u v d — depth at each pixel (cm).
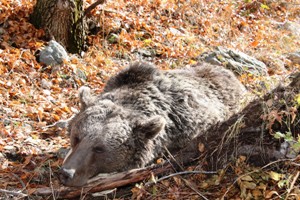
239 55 404
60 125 301
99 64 389
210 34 486
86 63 388
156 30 455
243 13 578
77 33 401
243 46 472
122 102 245
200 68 299
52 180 252
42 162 264
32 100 328
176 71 288
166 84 260
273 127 225
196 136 245
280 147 220
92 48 406
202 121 262
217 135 232
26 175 252
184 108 257
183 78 275
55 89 348
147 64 266
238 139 227
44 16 394
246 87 353
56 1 388
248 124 229
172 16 493
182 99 259
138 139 234
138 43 427
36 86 344
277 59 429
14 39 382
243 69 385
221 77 298
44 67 366
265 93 248
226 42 478
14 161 268
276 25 569
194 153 233
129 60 406
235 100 295
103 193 230
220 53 402
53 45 374
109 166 229
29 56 364
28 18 408
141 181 231
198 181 227
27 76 348
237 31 515
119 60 404
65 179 219
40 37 394
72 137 235
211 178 225
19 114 309
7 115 305
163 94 255
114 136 227
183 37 454
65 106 327
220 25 509
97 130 227
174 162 232
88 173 224
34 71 356
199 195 221
